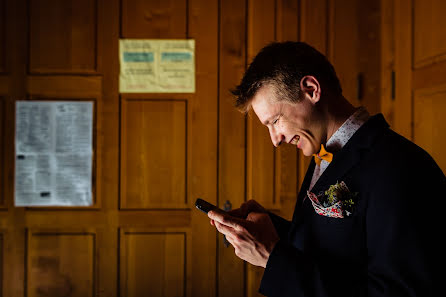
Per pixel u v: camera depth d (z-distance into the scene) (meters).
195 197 1.74
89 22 1.74
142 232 1.73
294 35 1.76
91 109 1.73
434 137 1.39
